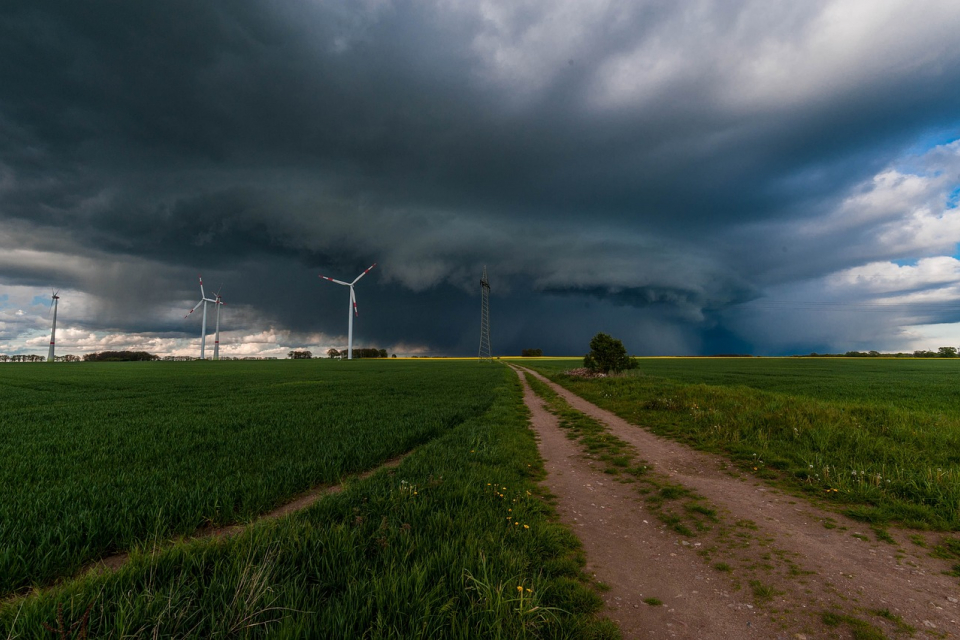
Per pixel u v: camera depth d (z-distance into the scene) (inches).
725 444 448.1
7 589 167.5
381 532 202.5
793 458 386.3
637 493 315.3
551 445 499.2
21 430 555.2
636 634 142.4
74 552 191.2
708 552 210.8
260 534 193.3
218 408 807.1
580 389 1187.9
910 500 269.1
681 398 739.4
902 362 3732.8
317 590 151.1
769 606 159.2
